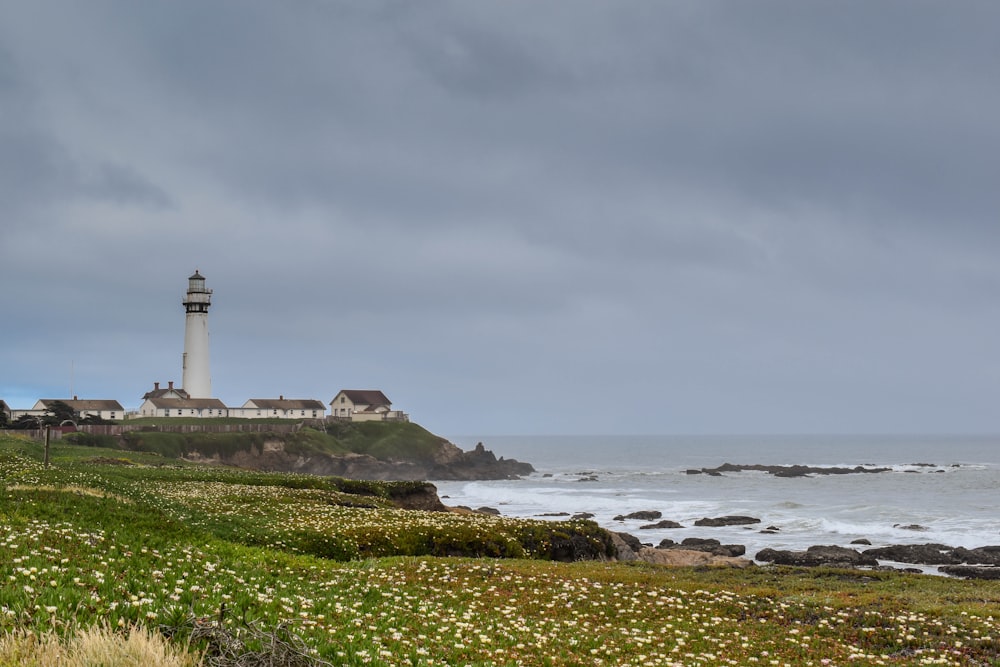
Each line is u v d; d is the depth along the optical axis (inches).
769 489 5620.1
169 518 1311.5
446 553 1560.0
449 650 660.7
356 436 7524.6
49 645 461.7
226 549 1136.2
